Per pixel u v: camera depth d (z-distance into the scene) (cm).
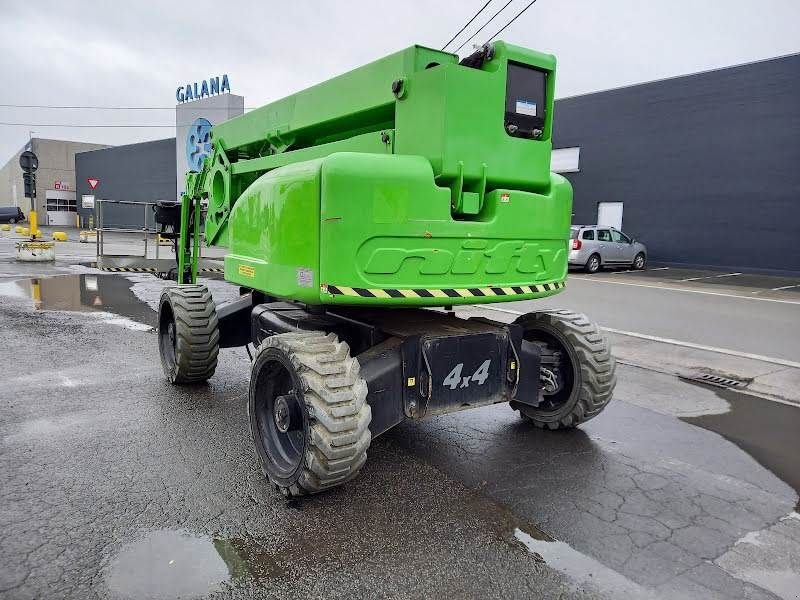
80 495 377
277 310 522
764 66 2028
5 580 289
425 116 383
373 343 426
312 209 360
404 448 473
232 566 307
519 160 410
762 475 441
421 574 306
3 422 504
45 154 5784
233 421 517
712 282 1775
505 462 450
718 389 659
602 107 2469
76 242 2997
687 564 323
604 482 421
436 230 373
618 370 731
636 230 2420
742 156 2111
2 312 1040
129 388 607
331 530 345
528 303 1277
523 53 402
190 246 768
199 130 3416
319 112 494
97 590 284
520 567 315
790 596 298
